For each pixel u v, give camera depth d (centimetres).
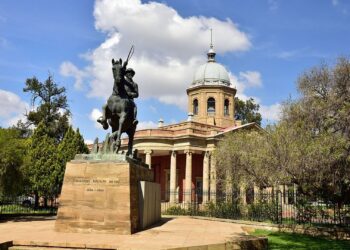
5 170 2116
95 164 1330
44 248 1052
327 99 1992
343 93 1930
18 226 1504
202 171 5238
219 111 5750
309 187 1888
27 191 3484
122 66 1480
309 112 2053
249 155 3008
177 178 5372
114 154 1350
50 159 3841
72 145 4022
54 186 3816
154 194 1706
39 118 5225
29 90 5334
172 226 1602
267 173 2373
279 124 2370
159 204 1861
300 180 1920
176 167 5338
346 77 1939
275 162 2144
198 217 2348
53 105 5353
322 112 1952
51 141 3969
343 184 1786
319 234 1786
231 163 3312
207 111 5791
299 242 1552
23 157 2270
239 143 3444
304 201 2100
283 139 2122
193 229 1505
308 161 1780
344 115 1752
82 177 1325
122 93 1483
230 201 2605
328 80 2086
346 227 1844
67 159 3922
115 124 1488
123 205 1277
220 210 2509
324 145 1728
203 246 1059
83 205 1297
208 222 1927
